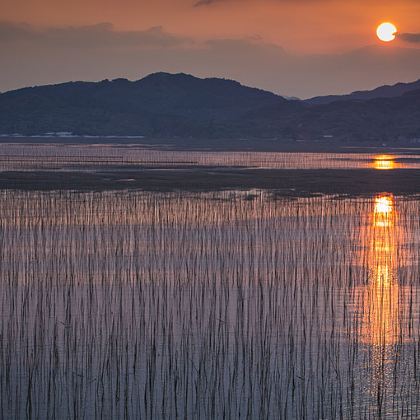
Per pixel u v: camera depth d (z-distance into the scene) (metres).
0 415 39.31
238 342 49.22
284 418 39.53
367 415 40.06
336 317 55.06
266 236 85.25
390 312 56.66
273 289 61.97
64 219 94.19
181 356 46.72
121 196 116.88
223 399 41.44
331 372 45.03
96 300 58.03
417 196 126.38
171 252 74.88
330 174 170.00
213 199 115.38
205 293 60.44
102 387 42.16
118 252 74.75
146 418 39.53
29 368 42.44
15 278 63.81
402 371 45.50
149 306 55.75
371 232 90.19
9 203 106.31
